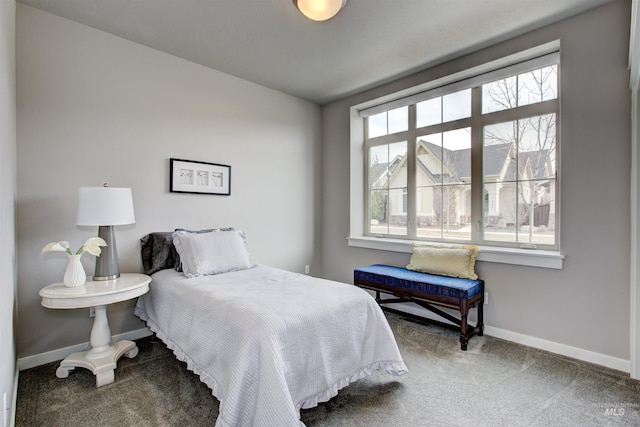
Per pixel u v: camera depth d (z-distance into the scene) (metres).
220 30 2.52
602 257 2.24
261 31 2.52
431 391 1.93
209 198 3.21
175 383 2.03
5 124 1.60
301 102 4.05
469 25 2.43
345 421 1.66
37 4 2.20
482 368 2.21
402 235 3.64
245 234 3.33
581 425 1.62
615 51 2.17
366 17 2.32
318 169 4.27
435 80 3.12
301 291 2.03
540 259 2.50
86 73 2.47
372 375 2.12
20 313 2.20
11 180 1.88
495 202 2.91
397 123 3.69
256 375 1.45
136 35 2.60
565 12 2.28
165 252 2.72
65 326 2.38
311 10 2.00
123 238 2.66
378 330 2.01
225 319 1.69
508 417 1.69
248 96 3.49
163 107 2.88
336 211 4.11
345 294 2.00
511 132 2.82
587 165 2.29
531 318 2.56
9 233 1.75
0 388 1.32
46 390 1.94
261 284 2.22
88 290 2.01
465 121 3.10
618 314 2.18
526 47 2.54
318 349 1.68
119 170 2.63
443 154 3.28
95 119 2.51
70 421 1.66
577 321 2.35
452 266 2.88
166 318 2.22
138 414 1.72
